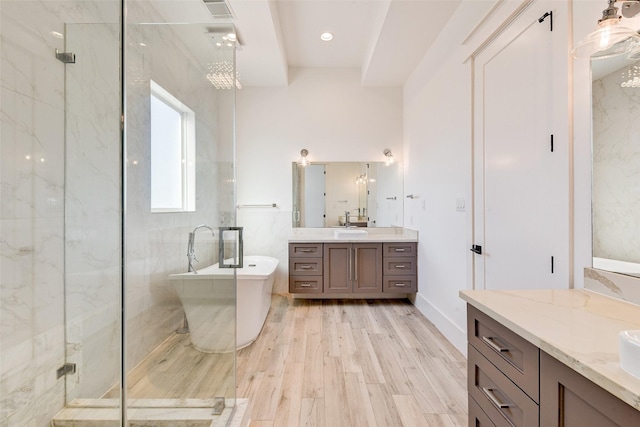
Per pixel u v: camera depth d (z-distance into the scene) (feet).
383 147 13.23
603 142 3.86
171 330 7.29
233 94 8.59
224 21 8.26
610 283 3.72
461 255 7.80
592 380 2.05
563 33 4.42
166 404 5.34
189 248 8.04
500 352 3.22
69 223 5.00
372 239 11.67
